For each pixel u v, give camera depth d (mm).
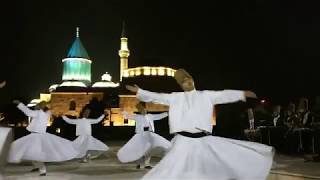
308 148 14305
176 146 5082
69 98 63344
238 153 5062
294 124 14656
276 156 14352
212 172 4895
